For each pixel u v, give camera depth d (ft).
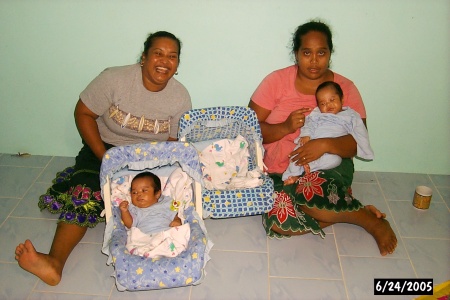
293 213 7.29
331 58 8.18
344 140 7.41
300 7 7.75
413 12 7.69
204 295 6.52
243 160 7.80
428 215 8.18
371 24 7.83
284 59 8.20
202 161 7.70
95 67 8.46
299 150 7.41
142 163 6.72
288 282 6.74
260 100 7.74
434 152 9.07
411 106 8.57
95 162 7.41
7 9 7.95
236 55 8.21
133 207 6.94
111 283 6.70
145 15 7.92
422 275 6.89
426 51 8.03
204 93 8.64
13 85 8.75
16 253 6.28
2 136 9.40
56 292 6.51
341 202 7.06
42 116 9.11
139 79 7.18
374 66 8.21
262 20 7.88
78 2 7.84
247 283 6.72
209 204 6.82
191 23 7.95
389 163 9.28
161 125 7.52
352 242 7.50
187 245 6.28
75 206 6.94
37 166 9.27
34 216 7.93
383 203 8.46
